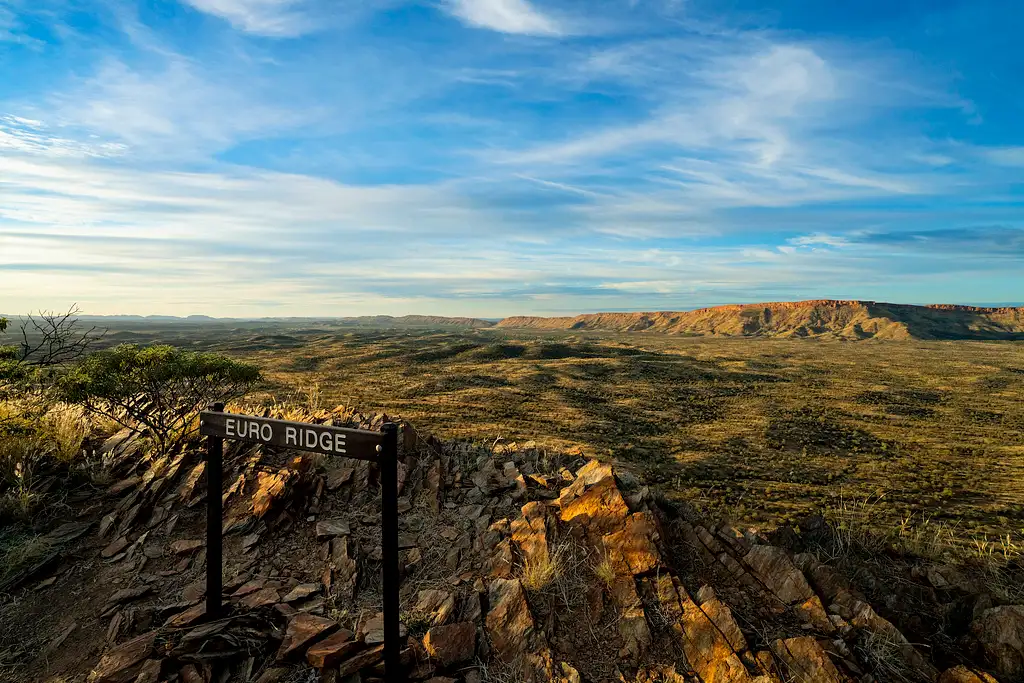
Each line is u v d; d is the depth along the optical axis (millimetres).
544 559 4879
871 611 4359
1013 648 4016
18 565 4988
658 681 3754
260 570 5023
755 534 5875
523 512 5805
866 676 3729
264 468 6469
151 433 7578
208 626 4082
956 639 4414
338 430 3832
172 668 3734
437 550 5406
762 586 4793
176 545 5285
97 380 7336
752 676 3668
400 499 6270
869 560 5809
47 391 8070
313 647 3928
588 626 4289
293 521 5688
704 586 4594
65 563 5109
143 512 5777
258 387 47375
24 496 5707
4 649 4137
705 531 5500
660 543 5008
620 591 4566
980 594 4777
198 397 8180
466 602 4566
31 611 4547
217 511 4352
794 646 3902
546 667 3832
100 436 8078
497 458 7844
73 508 5996
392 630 3678
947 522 17891
